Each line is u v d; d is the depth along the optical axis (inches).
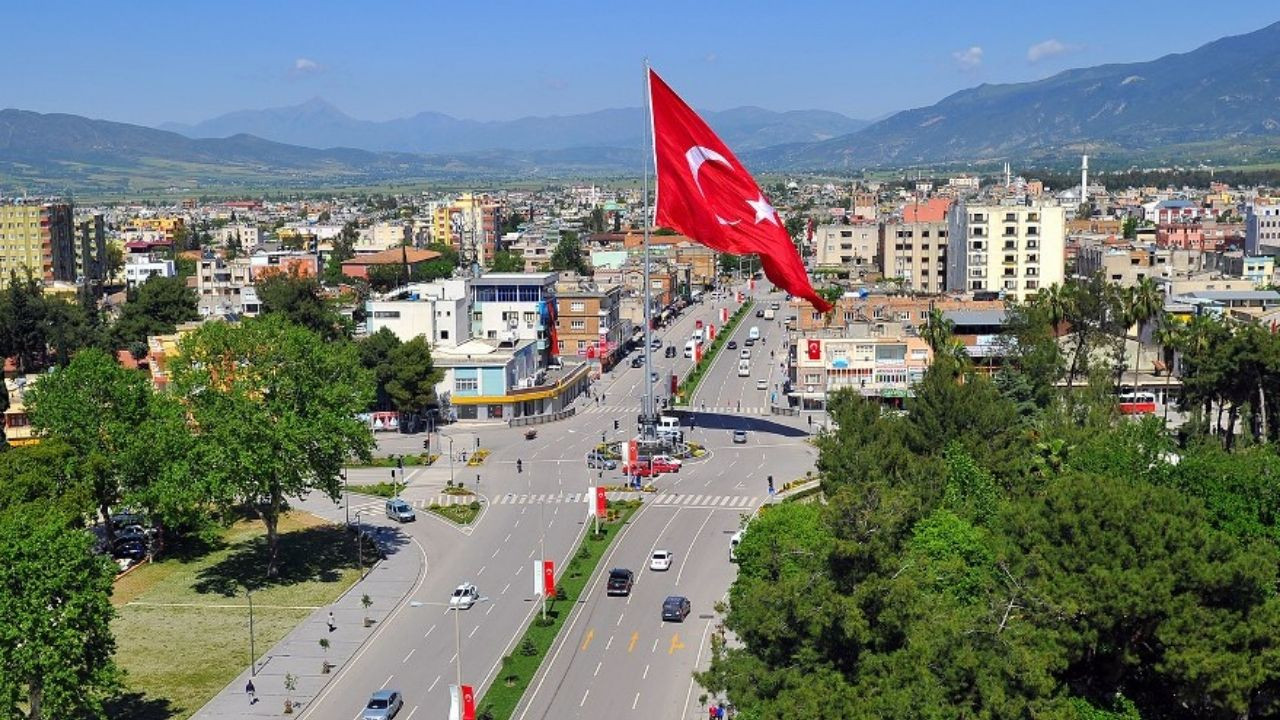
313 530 7066.9
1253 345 6924.2
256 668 5049.2
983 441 5989.2
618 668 4972.9
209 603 5876.0
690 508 7362.2
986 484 5428.2
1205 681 3727.9
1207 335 7864.2
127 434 6604.3
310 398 6441.9
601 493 6811.0
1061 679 3959.2
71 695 4013.3
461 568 6338.6
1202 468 5039.4
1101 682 4119.1
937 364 6786.4
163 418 6461.6
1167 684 4060.0
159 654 5211.6
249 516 7367.1
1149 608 3823.8
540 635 5329.7
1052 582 3964.1
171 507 6215.6
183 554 6653.5
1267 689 4052.7
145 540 6771.7
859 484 4692.4
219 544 6820.9
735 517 7140.8
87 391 6712.6
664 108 6806.1
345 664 5093.5
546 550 6604.3
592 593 5885.8
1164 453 6008.9
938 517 4566.9
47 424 6712.6
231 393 6254.9
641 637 5305.1
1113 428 6658.5
